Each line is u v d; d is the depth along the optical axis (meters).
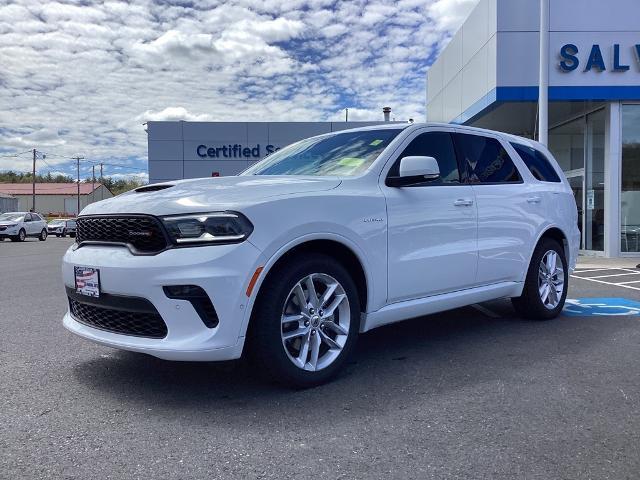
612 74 13.45
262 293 3.49
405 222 4.30
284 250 3.51
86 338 3.79
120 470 2.66
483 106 14.46
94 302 3.69
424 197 4.50
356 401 3.54
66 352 4.75
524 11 13.38
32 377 4.06
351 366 4.30
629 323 5.84
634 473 2.63
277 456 2.80
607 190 14.23
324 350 3.91
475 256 4.93
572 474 2.62
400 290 4.29
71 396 3.67
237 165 26.38
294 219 3.57
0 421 3.25
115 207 3.70
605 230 14.44
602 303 7.12
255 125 26.28
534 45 13.42
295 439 3.00
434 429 3.12
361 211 3.98
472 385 3.85
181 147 26.36
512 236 5.38
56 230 45.88
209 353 3.29
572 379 3.96
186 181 4.14
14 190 104.25
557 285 6.11
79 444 2.94
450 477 2.59
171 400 3.58
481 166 5.27
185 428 3.14
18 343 5.07
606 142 14.18
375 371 4.17
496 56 13.45
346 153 4.68
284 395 3.65
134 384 3.90
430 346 4.91
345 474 2.62
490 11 13.84
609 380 3.94
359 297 4.12
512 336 5.25
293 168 4.79
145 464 2.72
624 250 14.22
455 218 4.73
